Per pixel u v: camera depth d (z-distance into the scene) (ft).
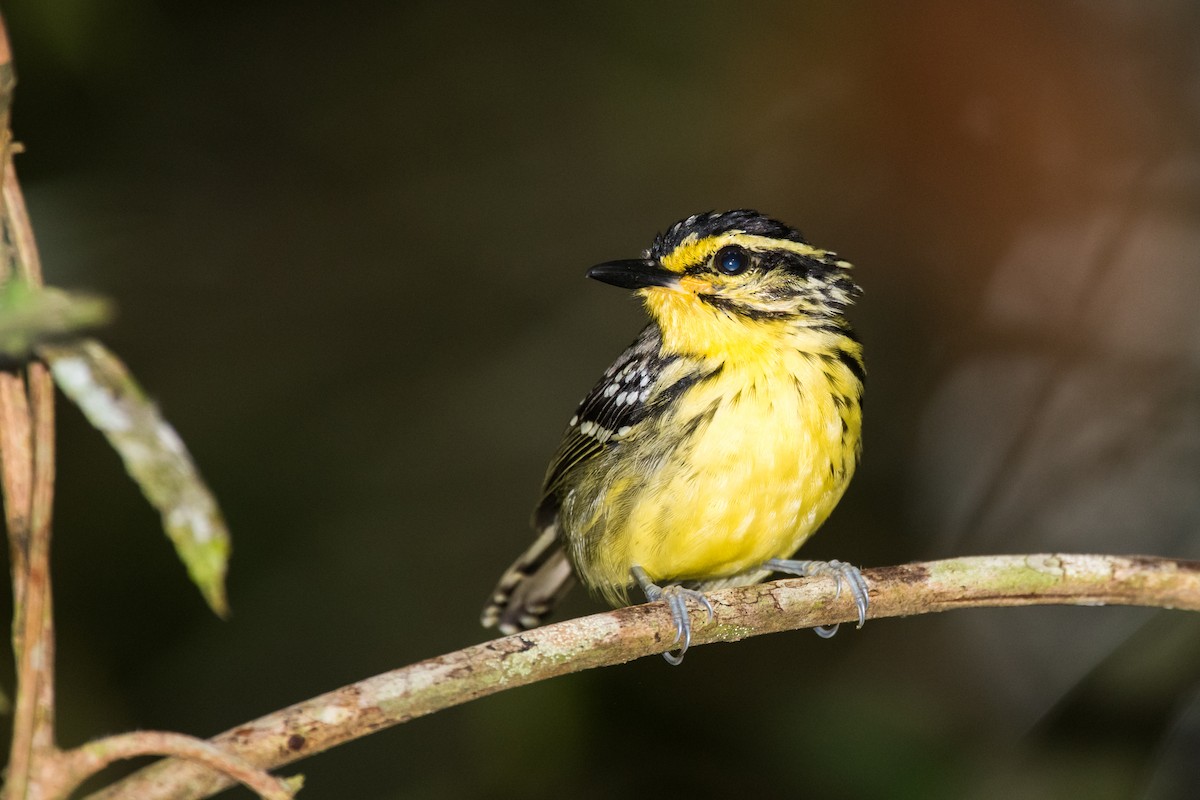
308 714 16.24
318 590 39.93
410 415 43.47
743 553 26.23
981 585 20.92
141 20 40.63
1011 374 44.39
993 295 44.88
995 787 29.66
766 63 45.83
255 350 44.01
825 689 36.17
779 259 26.63
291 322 44.73
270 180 45.96
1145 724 28.37
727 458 25.27
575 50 46.32
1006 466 42.22
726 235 26.53
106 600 38.22
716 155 46.44
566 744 34.78
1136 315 42.78
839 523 43.96
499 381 44.16
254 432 42.32
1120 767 28.17
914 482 44.45
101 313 11.27
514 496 42.29
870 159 45.88
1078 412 42.16
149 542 39.06
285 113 46.44
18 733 13.06
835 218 46.16
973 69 43.75
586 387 44.09
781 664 37.78
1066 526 40.86
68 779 13.26
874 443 45.01
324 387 43.70
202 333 43.83
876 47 44.78
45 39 35.73
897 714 33.96
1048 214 44.11
